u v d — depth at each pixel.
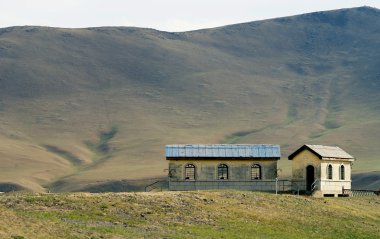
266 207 72.25
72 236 49.22
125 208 64.38
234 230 61.03
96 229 53.66
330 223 69.50
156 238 53.25
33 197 65.12
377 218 76.56
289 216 69.81
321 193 91.25
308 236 62.62
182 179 93.00
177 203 68.38
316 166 92.25
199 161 93.50
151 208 65.62
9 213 54.19
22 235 46.47
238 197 74.56
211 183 93.19
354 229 68.31
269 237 59.78
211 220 64.06
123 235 52.66
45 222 52.91
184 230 58.72
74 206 63.03
